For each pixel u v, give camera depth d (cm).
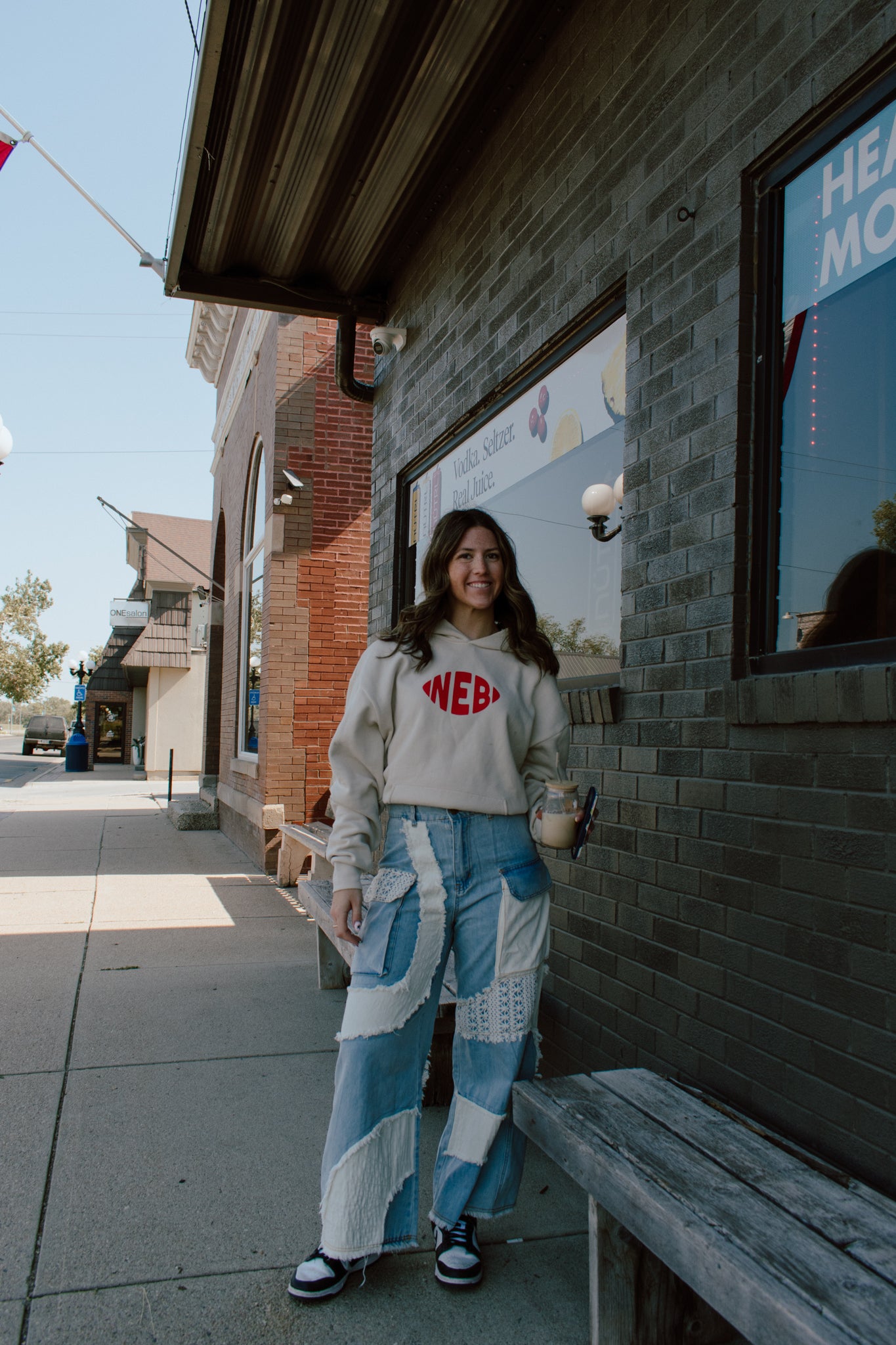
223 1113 312
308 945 566
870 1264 149
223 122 427
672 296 288
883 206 217
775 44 246
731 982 241
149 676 2558
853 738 204
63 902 679
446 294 496
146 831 1166
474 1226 227
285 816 850
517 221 409
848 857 204
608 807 307
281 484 891
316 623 888
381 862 225
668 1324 193
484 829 222
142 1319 203
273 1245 234
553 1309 212
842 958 204
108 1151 282
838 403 229
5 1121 301
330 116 421
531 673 235
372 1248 209
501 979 220
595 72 344
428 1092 329
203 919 636
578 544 363
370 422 922
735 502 252
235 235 533
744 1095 233
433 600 231
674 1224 161
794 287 246
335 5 354
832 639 227
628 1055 288
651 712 286
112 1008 425
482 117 436
